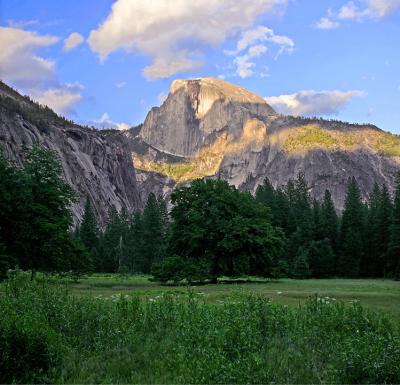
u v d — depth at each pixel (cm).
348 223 8762
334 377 1047
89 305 1510
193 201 5341
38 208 3722
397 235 7606
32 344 1070
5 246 3397
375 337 1196
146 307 1541
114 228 11538
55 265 3884
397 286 4244
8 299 1412
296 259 7906
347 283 5194
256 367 1034
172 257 4875
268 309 1470
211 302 2070
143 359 1166
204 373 995
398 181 8019
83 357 1196
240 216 5250
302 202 10325
